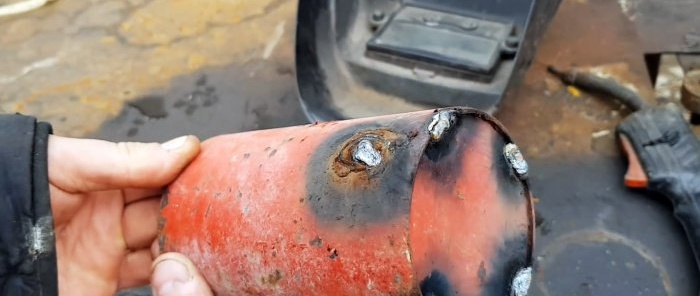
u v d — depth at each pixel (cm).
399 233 17
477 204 22
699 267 33
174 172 26
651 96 41
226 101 43
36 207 24
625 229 35
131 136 42
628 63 43
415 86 39
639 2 47
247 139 25
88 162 26
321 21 40
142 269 31
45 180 24
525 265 22
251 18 49
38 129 25
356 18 43
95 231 29
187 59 46
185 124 42
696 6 46
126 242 30
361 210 18
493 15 42
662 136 36
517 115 40
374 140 19
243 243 21
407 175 18
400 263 17
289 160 21
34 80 45
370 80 40
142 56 46
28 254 24
